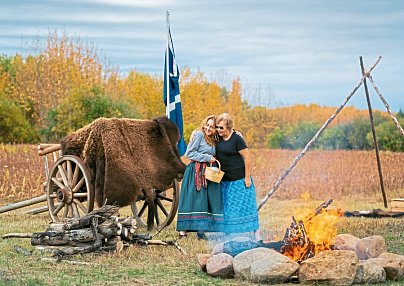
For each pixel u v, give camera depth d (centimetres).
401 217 1438
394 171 2527
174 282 809
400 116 4841
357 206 1698
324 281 783
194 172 1109
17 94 5669
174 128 1270
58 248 978
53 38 5788
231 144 1080
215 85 6450
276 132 5912
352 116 5309
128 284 795
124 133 1192
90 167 1187
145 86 6062
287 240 877
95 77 5800
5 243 1067
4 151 2967
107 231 979
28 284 784
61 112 4181
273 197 1958
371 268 798
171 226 1334
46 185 1262
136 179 1172
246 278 814
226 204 1088
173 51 1464
